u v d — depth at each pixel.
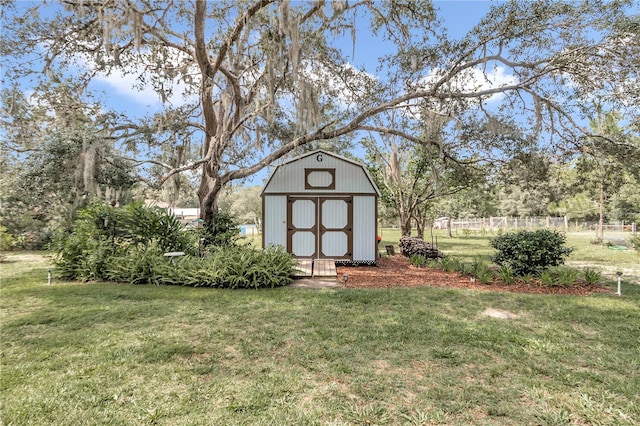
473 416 2.51
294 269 8.03
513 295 6.30
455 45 8.70
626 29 7.26
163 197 12.89
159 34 9.27
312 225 10.34
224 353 3.62
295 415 2.50
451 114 9.27
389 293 6.46
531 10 7.65
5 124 10.80
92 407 2.60
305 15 8.59
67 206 11.89
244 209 41.97
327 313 5.11
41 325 4.52
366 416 2.50
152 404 2.64
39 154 8.53
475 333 4.22
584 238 20.88
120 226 8.51
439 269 9.65
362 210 10.38
